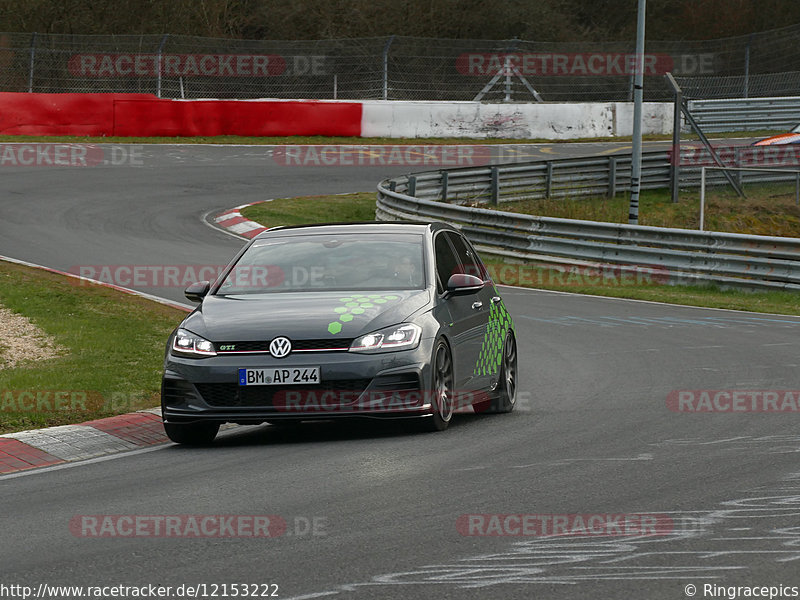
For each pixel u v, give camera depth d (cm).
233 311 3009
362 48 15750
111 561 1842
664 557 1783
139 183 10019
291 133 13050
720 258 7025
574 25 19238
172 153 11681
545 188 10088
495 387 3369
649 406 3350
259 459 2727
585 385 3806
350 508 2161
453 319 3108
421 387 2877
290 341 2853
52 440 3012
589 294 6762
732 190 10912
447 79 16138
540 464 2541
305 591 1639
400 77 15838
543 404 3484
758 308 6172
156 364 4044
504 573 1709
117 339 4466
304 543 1909
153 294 5741
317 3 16700
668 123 15112
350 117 13275
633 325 5388
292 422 3422
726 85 16975
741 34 19600
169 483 2481
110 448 2984
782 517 2020
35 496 2405
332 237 3369
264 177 10738
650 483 2325
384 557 1811
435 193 9469
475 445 2794
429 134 13650
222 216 8756
